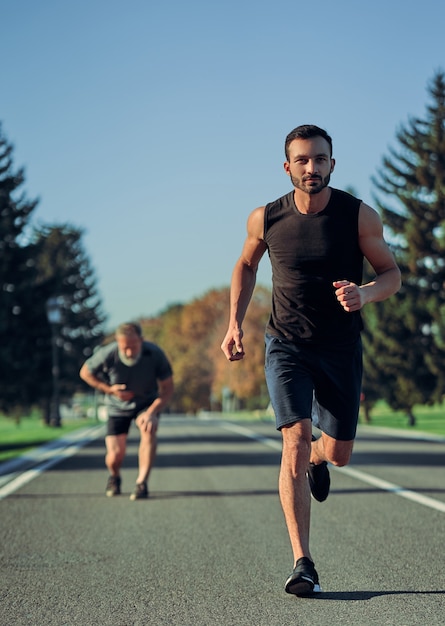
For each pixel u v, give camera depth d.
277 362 6.45
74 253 79.94
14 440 32.41
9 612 5.93
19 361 46.78
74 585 6.76
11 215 48.16
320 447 6.96
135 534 9.17
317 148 6.03
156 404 12.34
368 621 5.50
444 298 48.22
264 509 11.06
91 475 16.03
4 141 48.69
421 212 49.72
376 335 48.16
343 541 8.58
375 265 6.36
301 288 6.34
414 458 19.34
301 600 6.14
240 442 28.06
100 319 80.44
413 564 7.38
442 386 46.81
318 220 6.25
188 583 6.79
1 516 10.55
